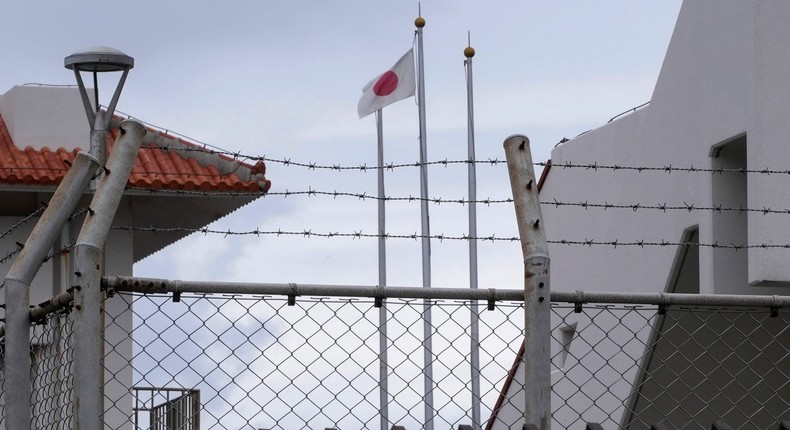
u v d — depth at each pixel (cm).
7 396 672
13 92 2450
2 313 1720
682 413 2394
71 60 1385
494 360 722
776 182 2038
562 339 2783
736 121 2142
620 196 2662
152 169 2323
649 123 2522
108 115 1408
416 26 3528
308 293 696
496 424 2958
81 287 641
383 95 3516
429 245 3459
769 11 2077
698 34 2302
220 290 687
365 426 707
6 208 2338
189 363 691
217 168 2373
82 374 635
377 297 704
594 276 2789
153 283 677
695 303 730
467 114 3441
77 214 702
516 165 701
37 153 2391
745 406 2344
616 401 2502
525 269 691
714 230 2234
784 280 2017
